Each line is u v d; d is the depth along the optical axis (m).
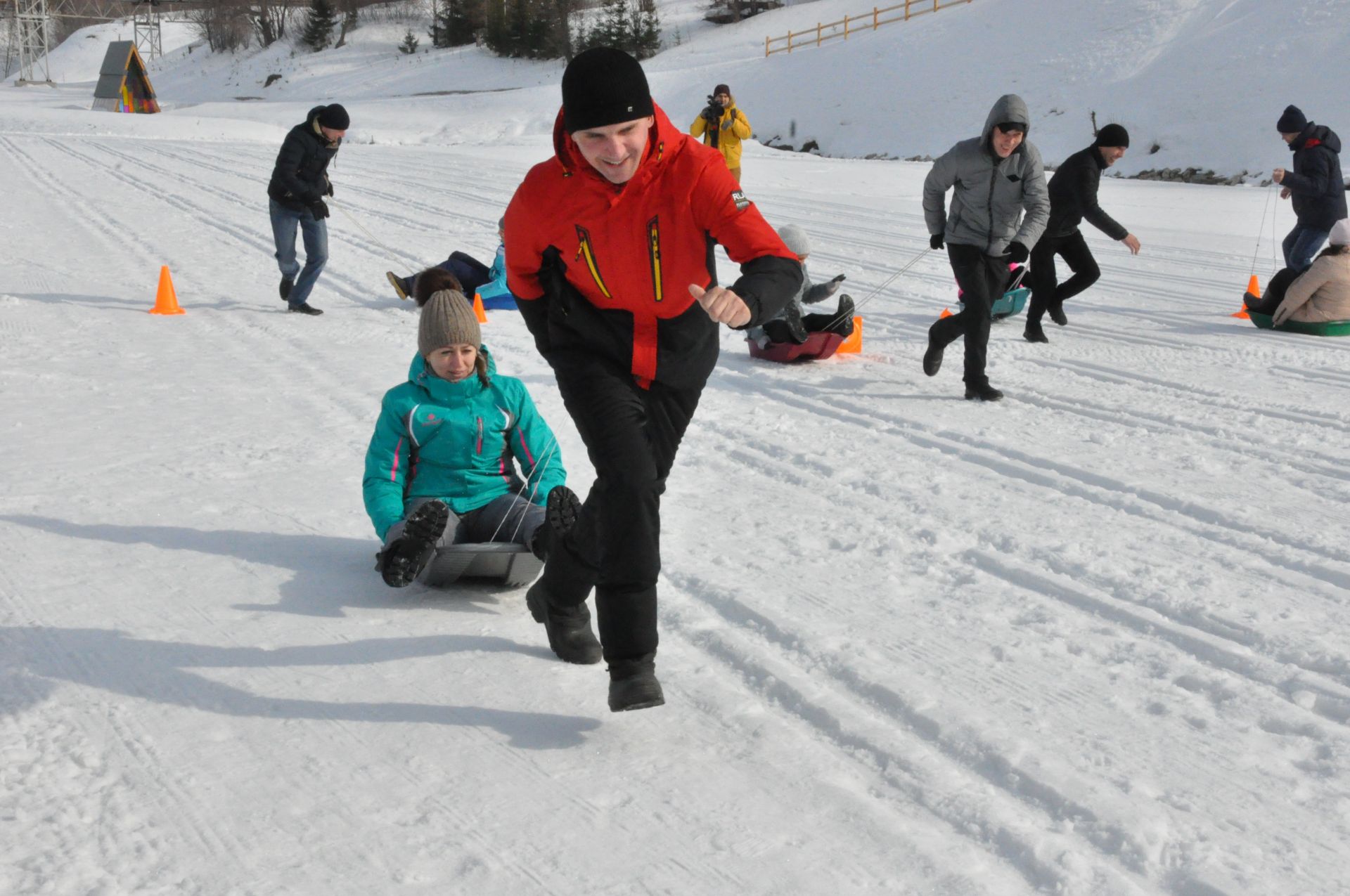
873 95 41.38
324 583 3.98
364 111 48.53
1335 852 2.56
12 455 5.31
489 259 12.34
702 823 2.62
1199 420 6.50
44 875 2.37
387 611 3.77
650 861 2.48
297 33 79.94
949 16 45.16
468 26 71.31
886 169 26.70
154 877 2.38
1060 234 8.67
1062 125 35.22
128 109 51.78
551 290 3.01
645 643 2.89
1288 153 28.53
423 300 5.67
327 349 7.85
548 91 49.44
